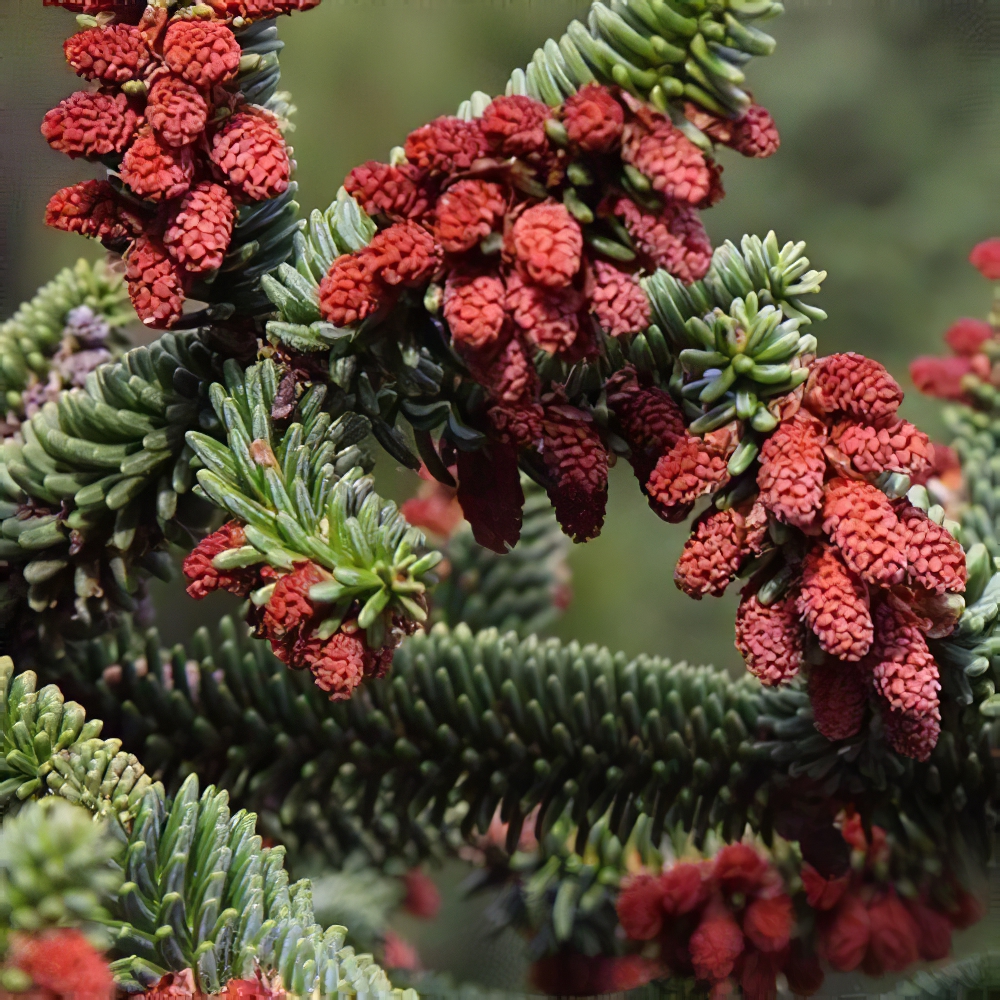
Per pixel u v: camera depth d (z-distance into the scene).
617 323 0.50
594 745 0.56
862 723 0.54
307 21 1.25
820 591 0.51
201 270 0.52
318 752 0.56
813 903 0.55
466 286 0.51
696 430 0.52
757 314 0.52
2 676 0.52
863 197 1.63
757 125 0.51
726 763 0.56
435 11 1.22
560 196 0.51
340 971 0.51
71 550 0.54
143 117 0.51
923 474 0.58
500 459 0.53
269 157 0.52
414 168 0.51
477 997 0.55
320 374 0.53
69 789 0.51
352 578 0.51
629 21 0.51
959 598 0.52
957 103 1.56
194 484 0.54
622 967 0.55
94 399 0.54
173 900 0.50
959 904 0.55
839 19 1.60
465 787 0.56
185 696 0.56
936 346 1.58
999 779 0.55
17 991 0.48
